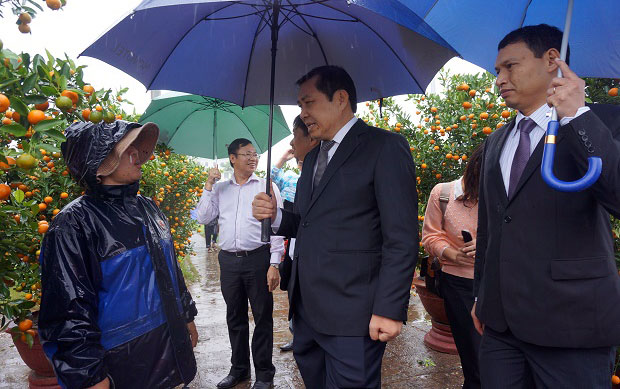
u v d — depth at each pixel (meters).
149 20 2.06
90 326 1.50
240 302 3.36
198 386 3.38
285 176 4.50
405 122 4.53
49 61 1.92
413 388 3.17
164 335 1.72
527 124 1.63
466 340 2.53
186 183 7.13
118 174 1.72
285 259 2.23
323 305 1.81
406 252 1.70
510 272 1.57
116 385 1.60
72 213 1.59
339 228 1.82
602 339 1.43
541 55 1.56
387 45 2.19
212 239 12.49
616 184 1.31
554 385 1.51
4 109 1.45
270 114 2.19
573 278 1.45
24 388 3.35
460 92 4.13
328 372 1.87
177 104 3.93
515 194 1.58
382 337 1.69
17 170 2.16
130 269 1.66
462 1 1.79
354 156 1.86
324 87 1.91
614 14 1.60
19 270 2.67
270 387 3.29
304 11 2.26
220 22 2.33
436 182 4.29
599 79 2.76
